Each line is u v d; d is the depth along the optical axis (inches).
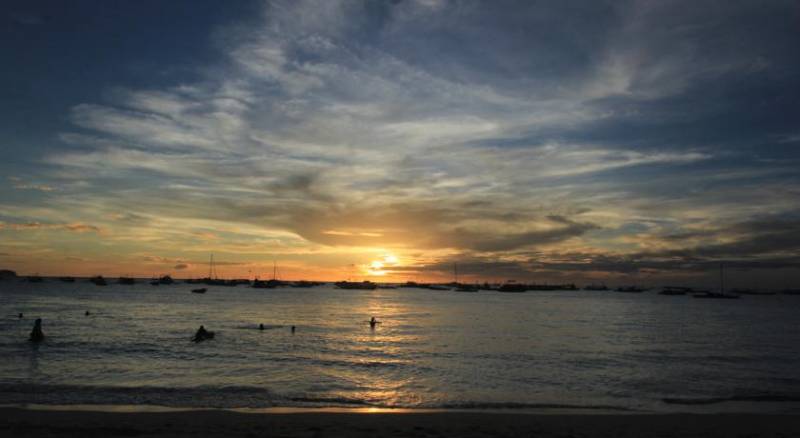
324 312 3417.8
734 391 954.1
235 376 1022.4
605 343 1790.1
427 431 601.6
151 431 578.2
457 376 1074.1
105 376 994.7
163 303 4116.6
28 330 1891.0
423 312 3693.4
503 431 611.2
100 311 3031.5
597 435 604.1
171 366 1129.4
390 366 1193.4
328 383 971.3
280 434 575.2
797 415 722.8
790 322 3129.9
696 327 2620.6
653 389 964.0
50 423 606.5
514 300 6653.5
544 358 1368.1
